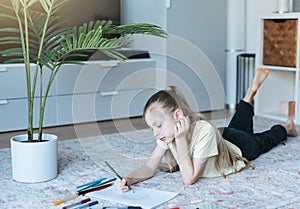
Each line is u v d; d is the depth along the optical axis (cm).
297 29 343
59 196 190
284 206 178
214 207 177
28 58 208
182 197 188
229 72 423
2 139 301
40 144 206
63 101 342
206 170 213
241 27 419
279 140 274
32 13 224
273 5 398
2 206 179
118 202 181
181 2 380
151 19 383
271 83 385
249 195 190
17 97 323
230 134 237
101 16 371
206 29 398
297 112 348
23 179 207
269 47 367
